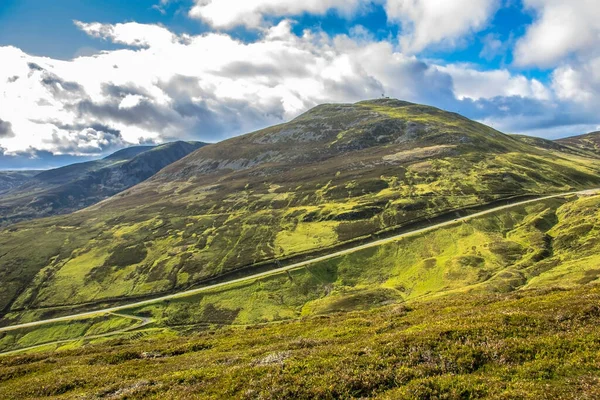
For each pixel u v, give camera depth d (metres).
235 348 36.72
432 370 19.36
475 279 135.00
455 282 137.12
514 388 16.38
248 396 19.25
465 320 26.45
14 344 156.25
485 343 21.33
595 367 17.17
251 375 21.97
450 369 19.28
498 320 24.62
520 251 152.88
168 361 34.00
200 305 162.50
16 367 37.19
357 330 33.59
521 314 25.12
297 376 20.56
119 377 28.69
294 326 45.19
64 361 38.22
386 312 43.47
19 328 166.75
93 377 29.39
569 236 151.25
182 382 23.41
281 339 37.66
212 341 41.53
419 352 21.42
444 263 153.75
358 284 159.62
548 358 18.84
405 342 23.08
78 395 24.58
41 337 158.88
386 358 21.25
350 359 21.84
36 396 26.97
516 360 19.25
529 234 166.62
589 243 138.12
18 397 27.12
